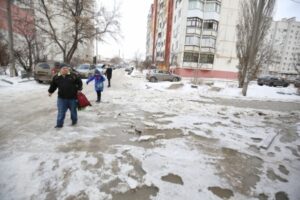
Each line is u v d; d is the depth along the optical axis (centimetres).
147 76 2236
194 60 3288
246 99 1369
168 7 4188
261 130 603
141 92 1308
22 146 388
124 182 290
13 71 1481
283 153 438
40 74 1321
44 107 713
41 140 421
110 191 269
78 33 1933
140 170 325
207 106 952
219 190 286
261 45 1705
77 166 325
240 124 658
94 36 2005
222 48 3341
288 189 301
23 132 463
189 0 3161
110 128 525
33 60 1884
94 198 254
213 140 484
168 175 316
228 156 399
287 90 2002
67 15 1959
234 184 304
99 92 864
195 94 1430
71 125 529
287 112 959
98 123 562
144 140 454
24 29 1725
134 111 739
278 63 8050
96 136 461
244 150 435
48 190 265
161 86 1711
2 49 1733
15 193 256
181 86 1723
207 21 3209
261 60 1795
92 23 1934
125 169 325
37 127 501
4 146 385
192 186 291
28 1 1789
